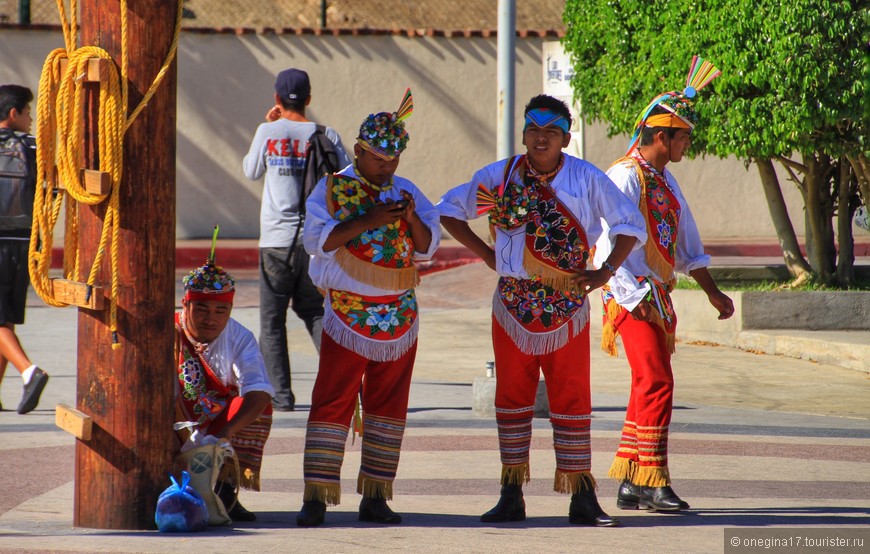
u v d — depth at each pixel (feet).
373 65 193.36
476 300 138.41
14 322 67.00
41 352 93.97
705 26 98.89
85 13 41.27
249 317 118.83
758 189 200.75
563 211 45.27
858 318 102.32
